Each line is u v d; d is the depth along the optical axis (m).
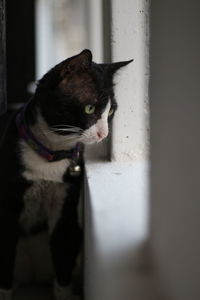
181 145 0.69
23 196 1.59
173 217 0.72
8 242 1.63
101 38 2.07
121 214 1.00
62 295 1.75
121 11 1.52
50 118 1.49
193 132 0.65
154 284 0.78
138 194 1.17
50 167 1.55
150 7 0.85
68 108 1.46
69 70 1.45
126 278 0.79
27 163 1.54
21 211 1.63
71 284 1.76
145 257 0.84
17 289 1.88
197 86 0.63
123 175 1.38
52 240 1.72
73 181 1.60
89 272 1.27
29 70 2.90
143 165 1.53
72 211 1.67
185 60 0.67
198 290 0.63
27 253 1.84
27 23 2.85
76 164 1.58
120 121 1.55
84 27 4.42
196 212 0.64
